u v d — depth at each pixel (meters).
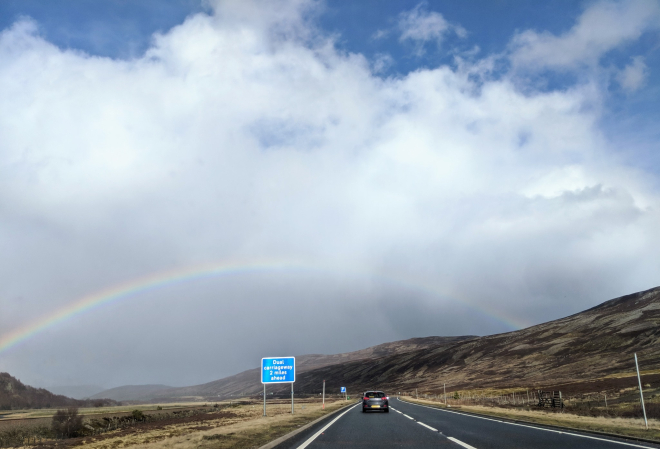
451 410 44.72
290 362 45.16
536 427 23.67
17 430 42.91
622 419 30.03
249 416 49.38
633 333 189.12
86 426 45.66
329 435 20.30
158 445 17.08
